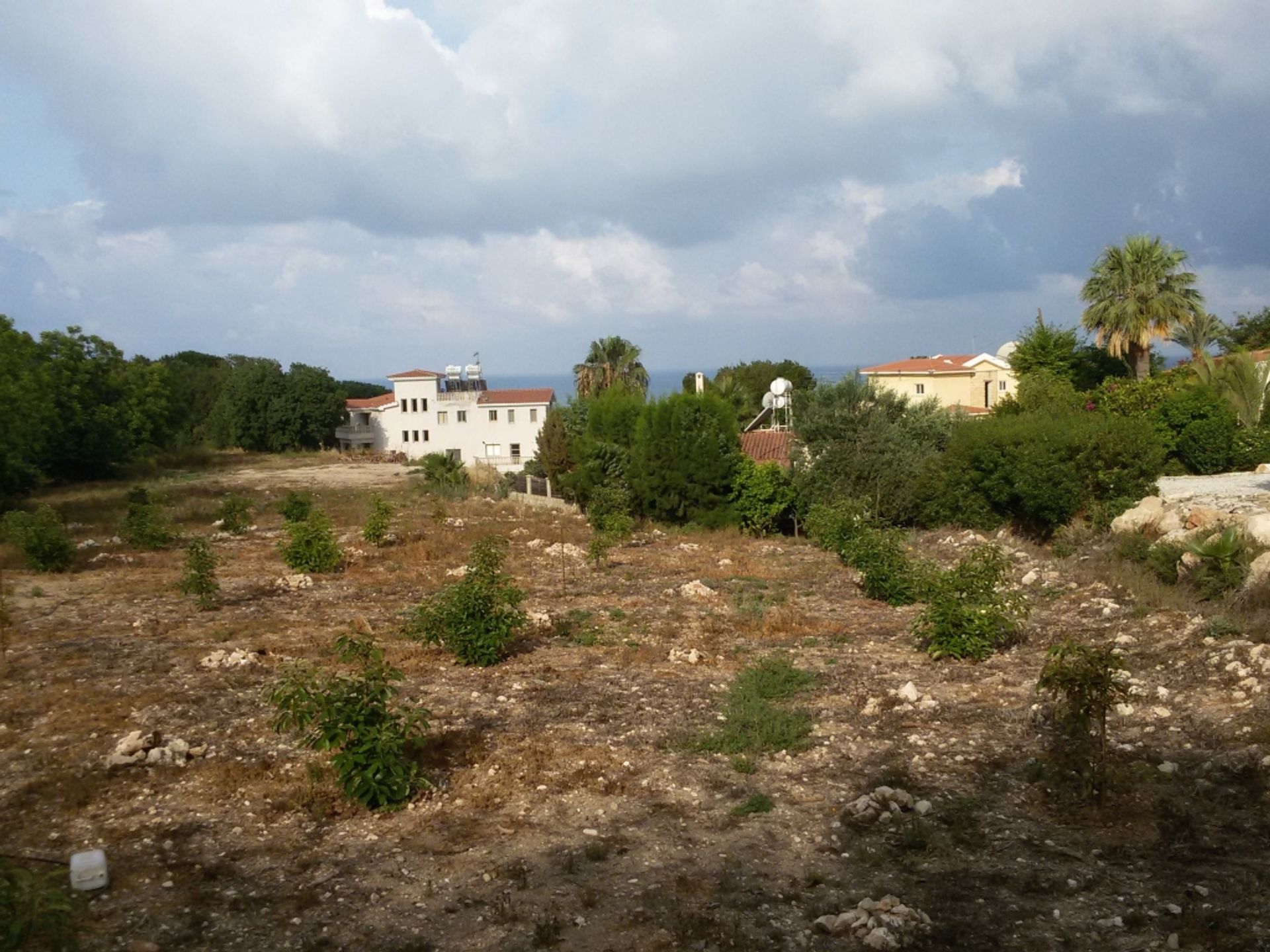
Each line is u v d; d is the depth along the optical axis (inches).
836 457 1200.8
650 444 1278.3
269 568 979.3
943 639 546.0
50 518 1026.7
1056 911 259.9
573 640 617.3
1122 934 246.2
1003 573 737.0
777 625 645.9
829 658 558.3
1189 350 1957.4
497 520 1384.1
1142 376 1704.0
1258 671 439.5
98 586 876.0
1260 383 1341.0
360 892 281.4
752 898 272.8
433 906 271.7
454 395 2891.2
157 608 761.6
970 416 1496.1
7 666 565.9
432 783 366.6
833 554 1042.1
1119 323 1692.9
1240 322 2251.5
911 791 350.3
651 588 827.4
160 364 2918.3
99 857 284.5
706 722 440.1
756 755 394.9
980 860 293.4
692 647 593.6
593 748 403.9
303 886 286.4
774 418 1654.8
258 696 495.8
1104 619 604.1
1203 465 1229.7
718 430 1275.8
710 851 305.4
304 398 3240.7
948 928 251.8
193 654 593.9
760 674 511.5
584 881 285.4
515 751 401.7
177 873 295.4
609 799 350.9
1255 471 1186.0
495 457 2893.7
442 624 566.6
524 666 552.7
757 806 338.3
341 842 318.0
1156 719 410.9
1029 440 991.6
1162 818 315.9
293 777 376.2
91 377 2529.5
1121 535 789.2
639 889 279.1
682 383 1945.1
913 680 502.9
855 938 247.1
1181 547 669.3
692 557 1027.3
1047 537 983.0
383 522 1110.4
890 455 1176.2
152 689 512.1
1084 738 394.3
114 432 2388.0
